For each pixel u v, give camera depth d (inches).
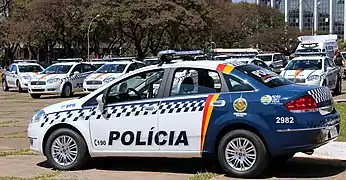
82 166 339.0
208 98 306.7
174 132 311.0
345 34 4284.0
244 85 303.3
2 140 471.5
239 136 300.5
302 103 291.0
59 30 2230.6
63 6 2127.2
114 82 331.0
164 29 2112.5
